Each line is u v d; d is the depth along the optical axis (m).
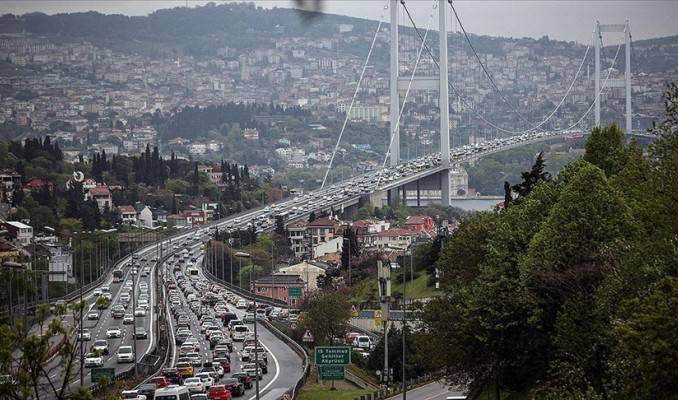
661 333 110.75
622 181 172.62
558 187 185.50
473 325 174.00
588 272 150.62
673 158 142.75
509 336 172.00
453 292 193.75
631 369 114.88
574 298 148.25
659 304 112.06
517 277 172.38
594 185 158.88
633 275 133.00
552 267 156.00
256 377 197.75
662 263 126.56
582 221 156.38
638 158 174.88
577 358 140.38
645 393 111.81
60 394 124.56
